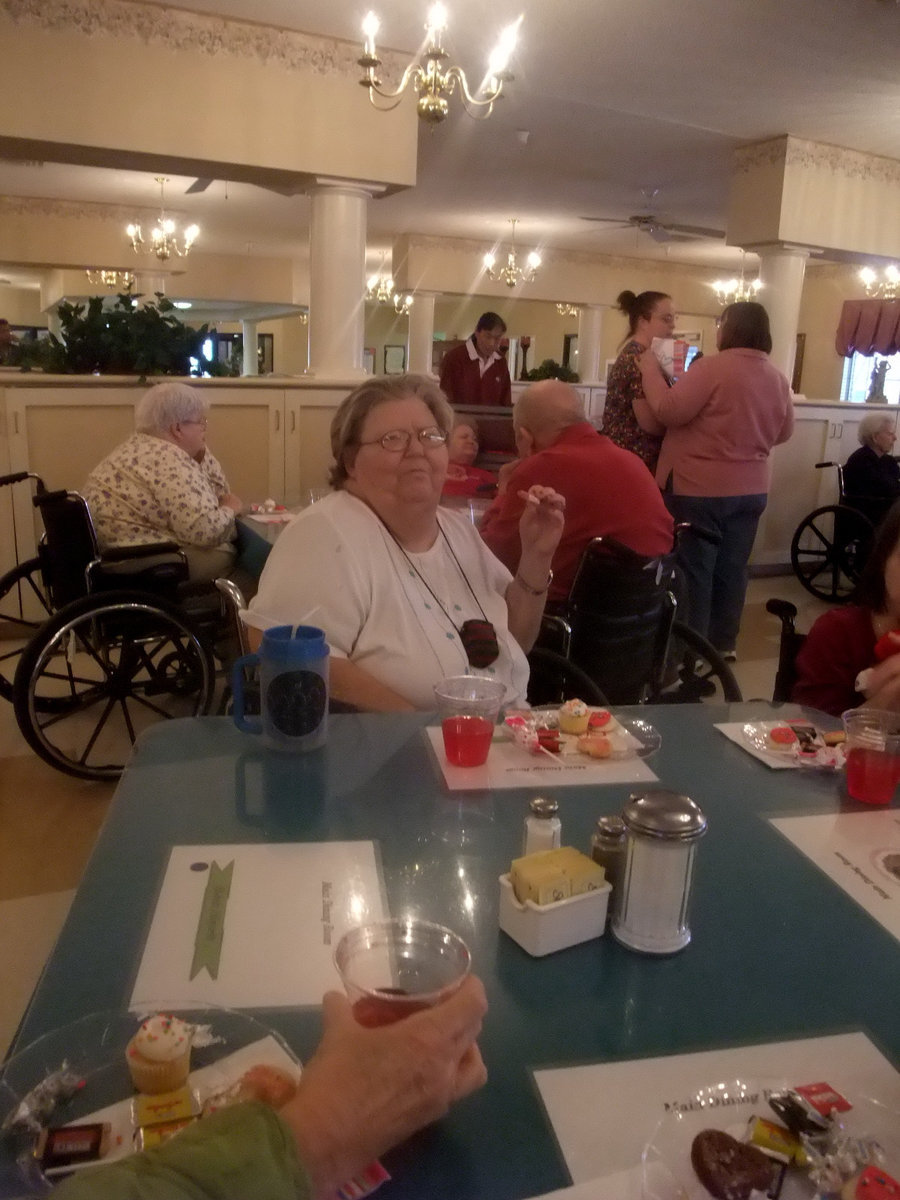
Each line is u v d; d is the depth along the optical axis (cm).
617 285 1041
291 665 114
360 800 105
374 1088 56
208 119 379
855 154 538
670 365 364
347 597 152
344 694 147
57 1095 61
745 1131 60
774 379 338
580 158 591
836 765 120
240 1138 52
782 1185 56
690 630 250
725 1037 70
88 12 352
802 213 529
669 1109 62
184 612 256
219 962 75
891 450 547
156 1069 60
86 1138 58
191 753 116
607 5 350
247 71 380
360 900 85
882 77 419
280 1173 51
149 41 363
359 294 427
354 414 161
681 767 118
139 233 782
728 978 77
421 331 974
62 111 356
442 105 285
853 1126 60
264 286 1069
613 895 83
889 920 86
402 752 119
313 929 80
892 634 146
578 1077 65
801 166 522
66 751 275
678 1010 73
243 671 120
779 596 511
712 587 354
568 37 385
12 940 185
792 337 554
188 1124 58
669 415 342
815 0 339
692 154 568
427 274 934
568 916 79
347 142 404
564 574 234
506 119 509
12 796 247
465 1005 60
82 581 268
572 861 81
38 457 363
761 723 134
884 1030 71
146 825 98
